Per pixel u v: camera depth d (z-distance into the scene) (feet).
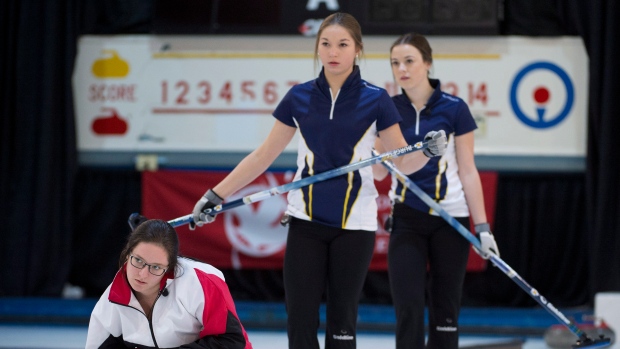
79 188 70.74
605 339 37.22
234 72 69.31
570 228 67.31
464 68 67.46
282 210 67.56
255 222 67.92
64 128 69.31
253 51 69.05
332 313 32.73
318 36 32.22
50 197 68.90
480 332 62.18
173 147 69.77
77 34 69.51
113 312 25.80
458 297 37.93
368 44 67.67
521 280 36.91
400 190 38.32
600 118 65.51
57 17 68.95
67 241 69.10
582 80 66.90
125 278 25.36
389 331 62.85
